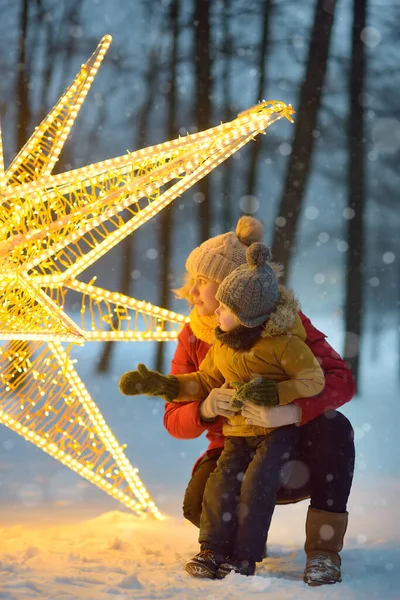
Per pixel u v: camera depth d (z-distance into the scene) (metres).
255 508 3.91
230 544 3.99
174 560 4.13
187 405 4.43
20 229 4.36
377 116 15.12
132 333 4.71
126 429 9.55
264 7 14.71
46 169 4.63
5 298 4.29
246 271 4.09
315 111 14.20
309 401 4.03
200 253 4.54
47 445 4.85
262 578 3.70
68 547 4.27
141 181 4.54
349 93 14.47
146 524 4.96
